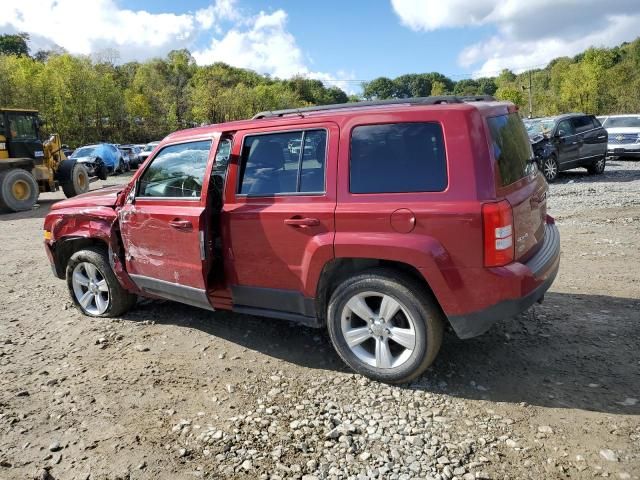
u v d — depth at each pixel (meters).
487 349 3.91
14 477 2.75
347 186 3.44
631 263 5.93
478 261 3.08
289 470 2.70
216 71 78.31
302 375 3.72
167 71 83.62
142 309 5.24
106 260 4.93
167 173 4.36
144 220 4.39
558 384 3.38
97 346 4.39
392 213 3.24
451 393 3.36
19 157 14.77
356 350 3.61
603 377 3.43
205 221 3.96
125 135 54.22
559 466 2.61
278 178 3.76
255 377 3.73
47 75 43.16
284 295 3.79
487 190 3.07
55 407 3.45
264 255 3.81
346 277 3.58
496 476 2.57
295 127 3.71
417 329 3.31
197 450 2.91
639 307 4.58
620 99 53.31
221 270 4.13
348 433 2.98
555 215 9.21
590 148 14.50
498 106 3.52
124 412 3.34
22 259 7.99
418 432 2.96
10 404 3.50
